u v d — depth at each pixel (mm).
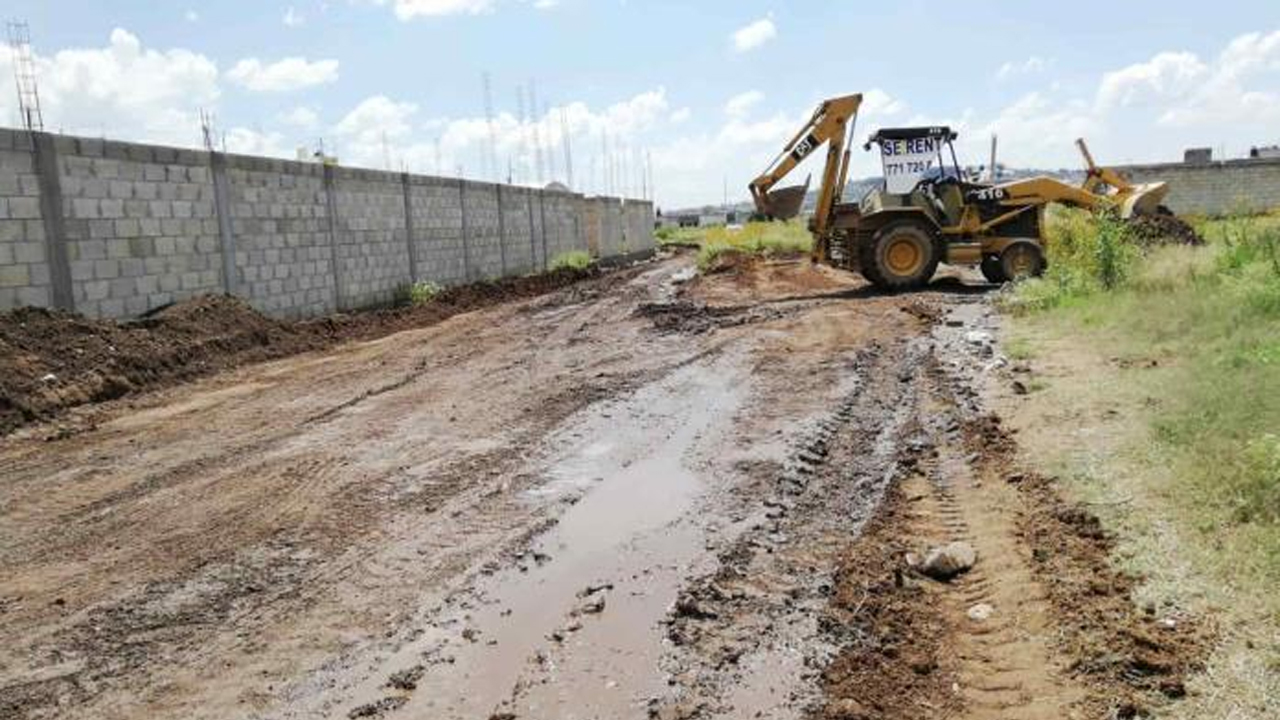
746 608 4289
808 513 5578
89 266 10625
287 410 8617
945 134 17484
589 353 11523
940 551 4691
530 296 21234
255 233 13664
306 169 15008
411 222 18938
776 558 4879
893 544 5016
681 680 3648
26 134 9820
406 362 11266
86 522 5590
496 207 23953
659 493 5996
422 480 6336
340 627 4191
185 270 12203
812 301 16344
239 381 10281
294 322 14406
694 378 9625
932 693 3492
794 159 18203
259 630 4172
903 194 17562
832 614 4164
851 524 5363
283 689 3664
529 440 7340
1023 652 3703
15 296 9719
